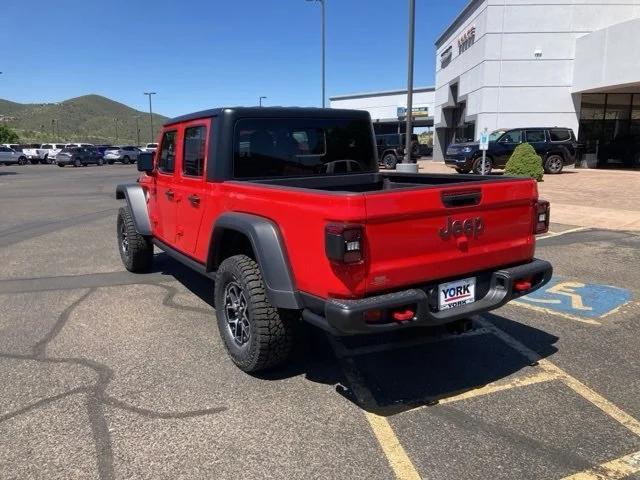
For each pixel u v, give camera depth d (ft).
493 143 70.49
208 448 10.28
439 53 134.31
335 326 10.51
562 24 87.20
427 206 11.10
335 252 10.20
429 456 10.03
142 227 21.47
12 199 57.26
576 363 14.16
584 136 90.89
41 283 22.07
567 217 37.76
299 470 9.63
